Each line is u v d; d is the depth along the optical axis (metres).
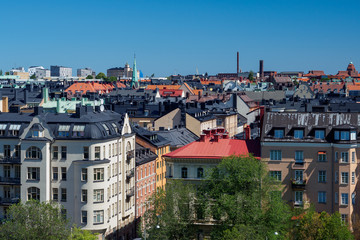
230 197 107.75
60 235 108.12
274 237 105.31
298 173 117.81
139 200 149.25
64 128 126.62
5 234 105.81
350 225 116.06
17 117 131.12
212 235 108.88
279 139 118.12
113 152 131.75
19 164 127.69
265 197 108.88
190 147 127.25
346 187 115.81
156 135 171.38
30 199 115.00
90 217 125.88
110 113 145.12
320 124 118.81
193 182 122.31
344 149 115.50
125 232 139.12
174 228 111.06
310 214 108.12
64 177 126.56
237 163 110.56
